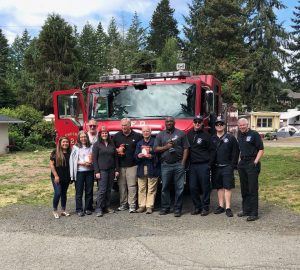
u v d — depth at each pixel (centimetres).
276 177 1367
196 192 877
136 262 590
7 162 2119
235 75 5350
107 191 900
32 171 1716
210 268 562
